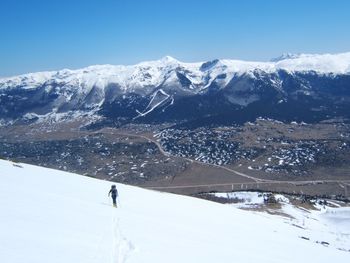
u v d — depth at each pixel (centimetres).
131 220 3731
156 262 2442
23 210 3127
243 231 4862
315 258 4131
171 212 5078
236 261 3044
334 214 11706
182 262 2602
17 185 4447
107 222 3375
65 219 3122
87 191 5453
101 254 2369
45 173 6756
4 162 7062
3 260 1933
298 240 5394
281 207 12075
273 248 4122
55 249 2278
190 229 4053
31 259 2025
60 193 4678
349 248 6631
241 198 14238
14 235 2392
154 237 3184
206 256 2959
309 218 10925
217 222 5119
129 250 2600
